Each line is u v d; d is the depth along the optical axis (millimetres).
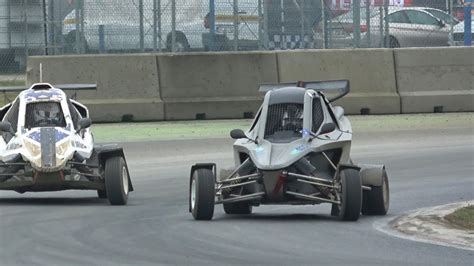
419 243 37531
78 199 53594
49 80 80500
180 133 76250
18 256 34250
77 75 80938
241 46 88812
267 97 45438
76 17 85812
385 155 68000
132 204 50125
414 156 67500
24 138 48500
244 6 88938
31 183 47875
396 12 97188
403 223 42750
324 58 84875
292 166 42562
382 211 45625
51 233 39625
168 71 82375
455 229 41062
